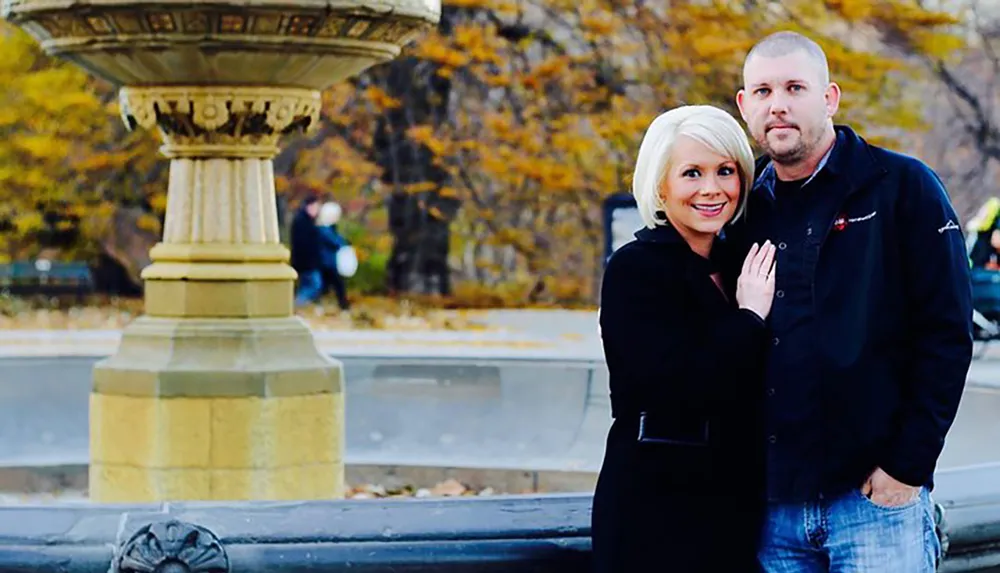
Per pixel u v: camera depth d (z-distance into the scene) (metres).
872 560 5.36
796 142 5.36
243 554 5.71
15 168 33.75
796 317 5.36
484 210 35.38
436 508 5.95
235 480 9.12
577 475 11.47
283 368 9.20
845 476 5.34
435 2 9.16
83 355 12.88
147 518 5.77
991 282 23.16
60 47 9.12
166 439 9.11
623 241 25.50
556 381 12.41
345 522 5.84
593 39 32.69
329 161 35.25
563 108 33.56
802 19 32.25
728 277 5.60
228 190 9.37
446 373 12.53
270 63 8.91
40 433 12.65
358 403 12.50
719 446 5.44
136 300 34.72
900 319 5.33
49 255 36.91
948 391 5.25
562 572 5.92
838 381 5.30
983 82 37.84
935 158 38.25
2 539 5.66
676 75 32.56
